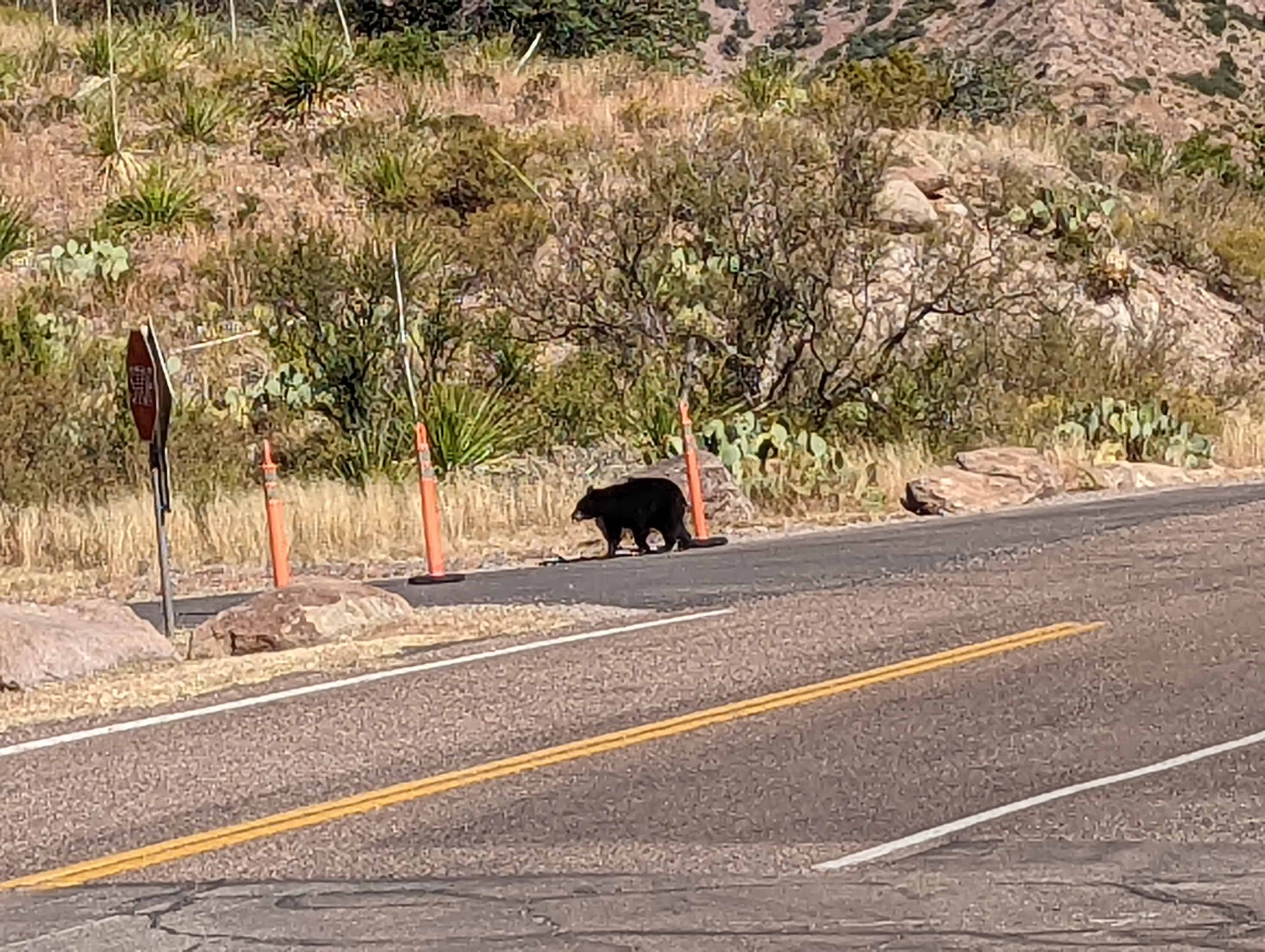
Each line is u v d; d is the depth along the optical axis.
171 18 43.28
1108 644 11.06
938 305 26.36
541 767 8.83
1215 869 6.85
